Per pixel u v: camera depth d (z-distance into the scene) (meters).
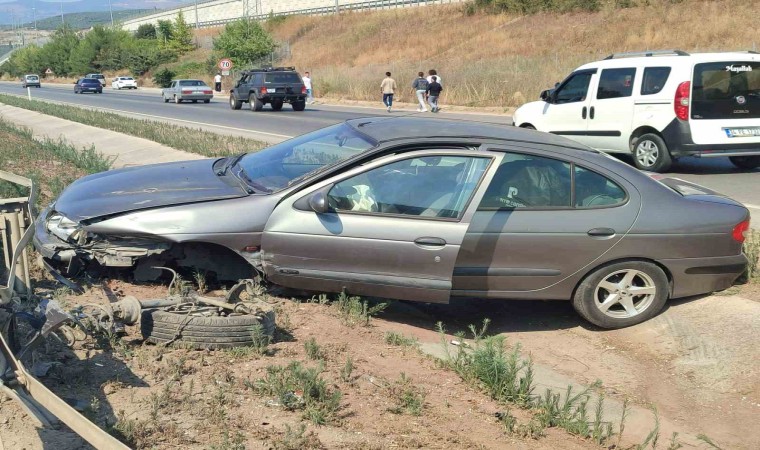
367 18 67.56
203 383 4.36
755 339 5.59
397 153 5.65
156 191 5.95
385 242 5.49
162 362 4.57
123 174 6.62
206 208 5.61
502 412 4.50
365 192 5.59
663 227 5.80
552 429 4.38
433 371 4.96
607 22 43.53
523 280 5.74
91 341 4.73
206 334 4.76
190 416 3.98
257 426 3.95
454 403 4.53
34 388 3.36
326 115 29.06
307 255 5.59
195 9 104.88
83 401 3.97
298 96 32.75
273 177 6.00
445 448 3.96
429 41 52.78
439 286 5.48
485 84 32.75
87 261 5.78
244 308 4.91
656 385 5.21
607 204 5.82
